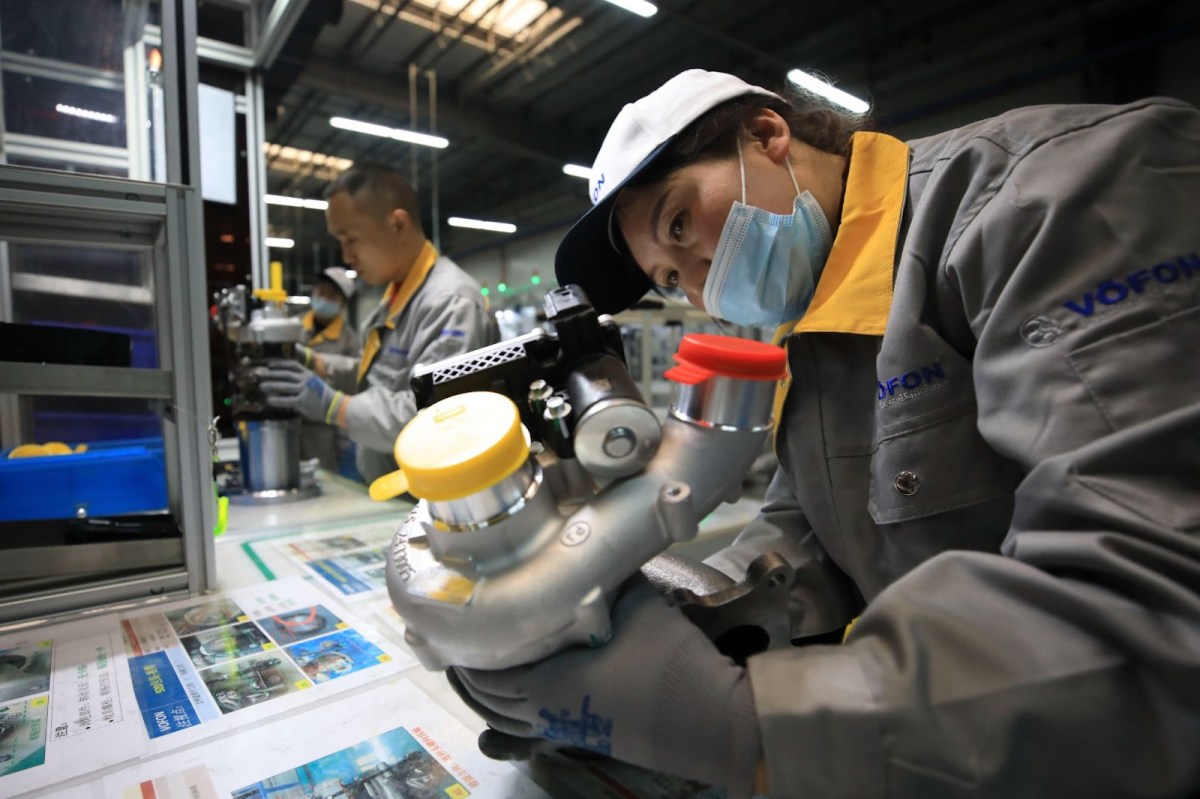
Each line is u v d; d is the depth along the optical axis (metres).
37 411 1.56
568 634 0.35
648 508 0.36
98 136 1.15
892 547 0.55
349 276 3.35
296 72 2.39
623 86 4.43
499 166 5.72
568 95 4.58
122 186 0.75
